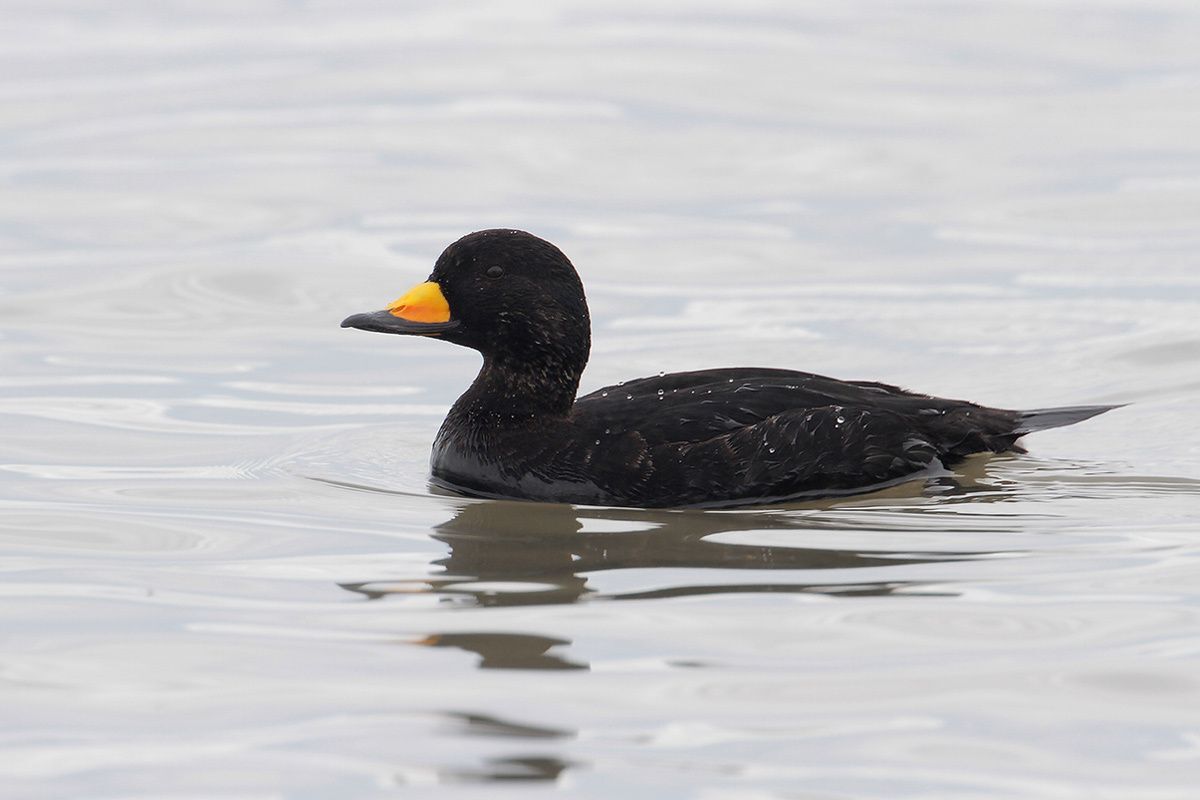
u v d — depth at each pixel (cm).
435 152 2312
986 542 1048
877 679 823
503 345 1223
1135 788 719
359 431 1377
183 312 1741
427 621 906
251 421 1410
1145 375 1502
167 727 777
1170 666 834
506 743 757
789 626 894
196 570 1004
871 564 1003
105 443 1330
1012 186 2152
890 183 2177
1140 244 1923
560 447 1194
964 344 1619
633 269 1883
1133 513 1112
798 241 1970
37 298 1767
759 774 728
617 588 961
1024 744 756
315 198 2127
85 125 2417
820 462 1168
